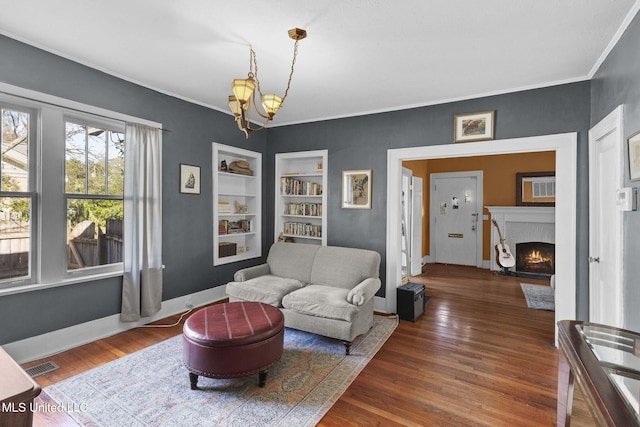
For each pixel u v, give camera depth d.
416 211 6.26
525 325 3.55
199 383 2.34
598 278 2.76
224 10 2.06
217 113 4.23
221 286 4.35
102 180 3.12
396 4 1.98
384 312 4.05
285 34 2.34
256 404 2.10
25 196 2.61
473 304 4.34
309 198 5.06
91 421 1.93
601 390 1.10
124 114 3.17
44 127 2.65
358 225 4.28
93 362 2.62
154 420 1.94
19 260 2.60
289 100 3.78
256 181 4.94
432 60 2.73
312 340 3.13
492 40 2.40
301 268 3.89
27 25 2.27
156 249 3.42
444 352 2.88
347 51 2.59
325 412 2.04
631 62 2.07
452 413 2.04
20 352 2.58
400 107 3.97
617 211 2.25
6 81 2.43
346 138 4.36
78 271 2.95
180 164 3.76
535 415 2.02
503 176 6.65
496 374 2.51
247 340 2.20
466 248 7.08
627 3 1.94
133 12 2.10
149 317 3.46
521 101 3.30
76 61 2.80
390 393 2.25
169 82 3.31
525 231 6.36
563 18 2.10
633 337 1.56
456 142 3.63
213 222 4.20
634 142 1.99
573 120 3.06
